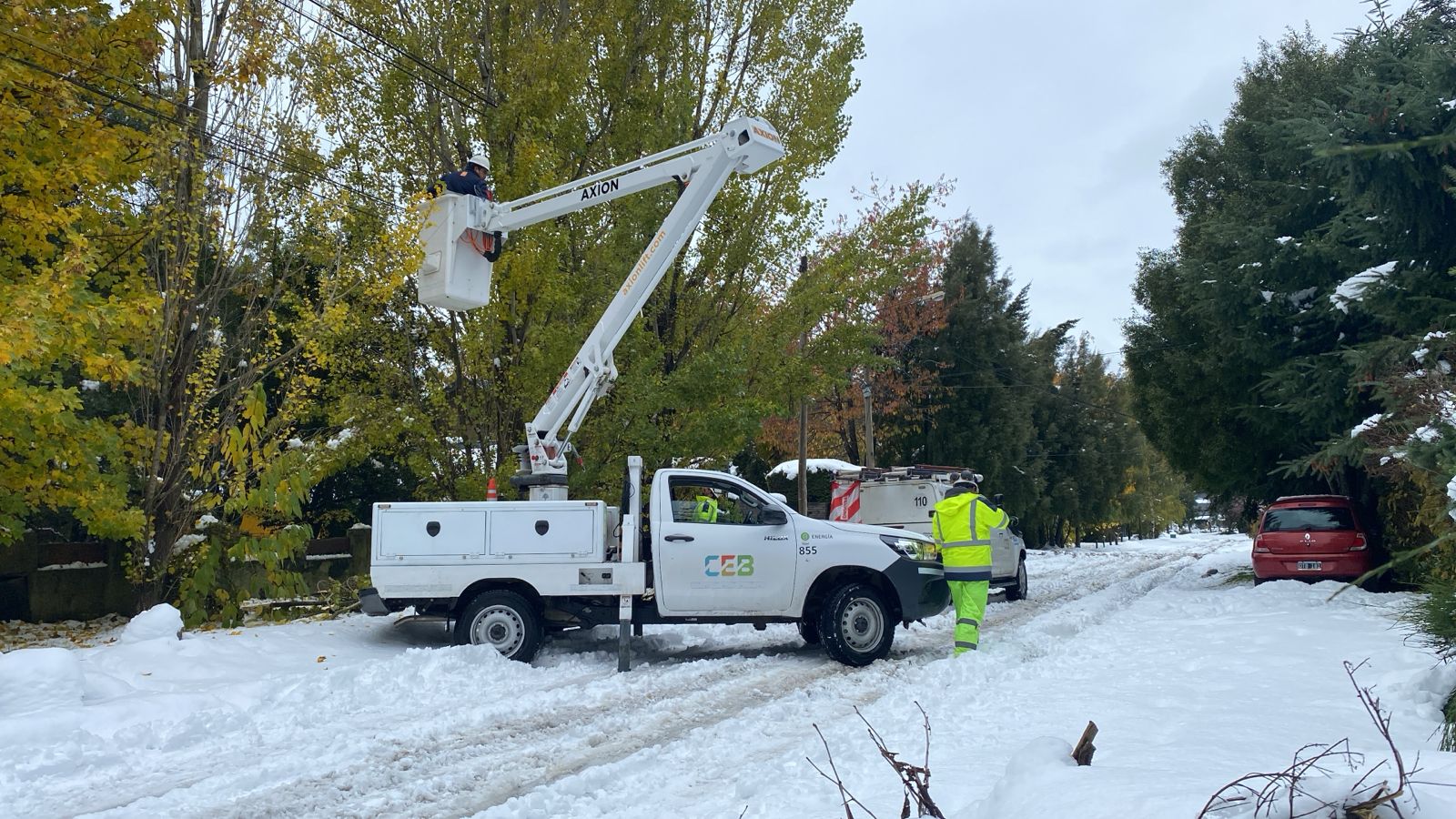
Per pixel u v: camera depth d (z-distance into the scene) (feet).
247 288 43.73
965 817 13.09
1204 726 19.80
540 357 44.34
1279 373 45.96
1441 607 18.88
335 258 43.24
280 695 25.89
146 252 41.27
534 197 36.22
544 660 33.30
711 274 54.80
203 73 40.88
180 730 22.31
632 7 51.70
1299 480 65.62
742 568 33.37
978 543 32.53
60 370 41.32
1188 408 64.95
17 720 21.06
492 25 48.21
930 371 122.83
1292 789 9.81
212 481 43.52
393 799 18.11
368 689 27.09
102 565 48.65
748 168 36.45
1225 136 65.62
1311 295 49.24
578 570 32.55
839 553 33.73
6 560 45.37
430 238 35.94
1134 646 33.99
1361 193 28.76
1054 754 13.50
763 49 55.67
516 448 37.50
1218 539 239.30
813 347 56.75
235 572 44.21
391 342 47.65
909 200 59.00
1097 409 172.04
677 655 35.83
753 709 25.46
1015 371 128.36
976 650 32.12
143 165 38.63
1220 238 52.49
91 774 19.67
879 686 28.50
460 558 32.42
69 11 36.63
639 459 33.94
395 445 48.24
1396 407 19.54
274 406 57.41
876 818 14.94
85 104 36.19
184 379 42.63
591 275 48.47
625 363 49.78
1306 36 65.46
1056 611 47.83
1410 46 27.58
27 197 35.45
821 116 53.72
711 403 48.67
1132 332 69.15
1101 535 211.82
